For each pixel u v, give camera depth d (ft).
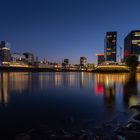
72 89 199.93
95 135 53.72
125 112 81.87
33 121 73.20
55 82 303.89
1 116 82.53
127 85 228.84
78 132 57.62
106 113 82.89
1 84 265.95
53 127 64.28
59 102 120.06
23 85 249.55
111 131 56.03
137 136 50.24
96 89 195.11
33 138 54.60
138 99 122.11
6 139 54.34
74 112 88.48
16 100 128.98
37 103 117.19
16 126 66.49
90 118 74.84
